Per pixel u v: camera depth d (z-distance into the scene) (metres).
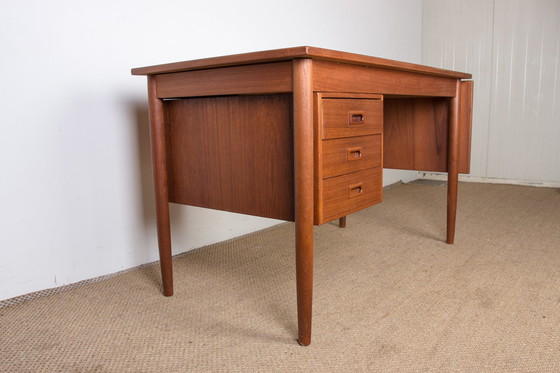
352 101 1.29
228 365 1.16
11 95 1.48
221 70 1.29
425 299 1.53
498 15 3.60
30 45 1.51
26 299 1.58
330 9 2.83
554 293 1.54
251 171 1.35
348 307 1.48
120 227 1.84
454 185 2.07
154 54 1.87
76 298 1.60
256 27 2.32
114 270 1.83
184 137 1.52
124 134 1.81
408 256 1.98
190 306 1.52
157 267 1.92
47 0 1.53
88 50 1.66
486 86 3.73
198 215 2.14
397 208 2.92
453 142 2.03
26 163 1.54
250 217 2.42
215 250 2.14
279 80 1.17
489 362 1.14
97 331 1.36
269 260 1.98
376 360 1.16
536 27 3.44
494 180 3.79
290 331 1.34
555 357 1.15
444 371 1.11
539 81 3.48
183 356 1.21
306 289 1.22
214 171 1.45
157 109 1.51
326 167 1.21
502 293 1.56
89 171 1.71
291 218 1.28
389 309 1.46
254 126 1.32
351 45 3.07
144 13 1.82
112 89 1.75
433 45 3.96
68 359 1.20
